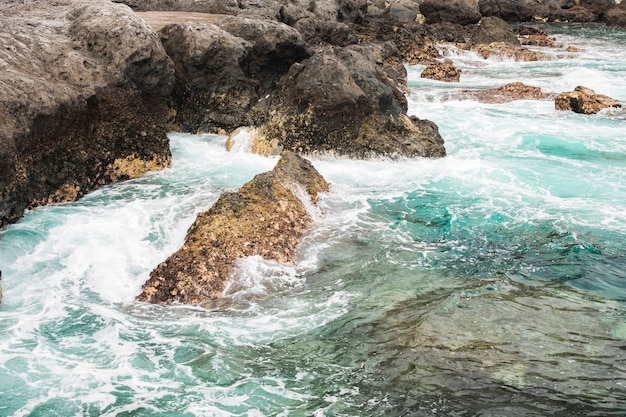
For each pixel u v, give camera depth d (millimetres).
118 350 6742
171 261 8109
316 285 8109
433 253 9000
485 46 25906
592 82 20141
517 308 7531
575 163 12859
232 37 14344
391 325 7211
